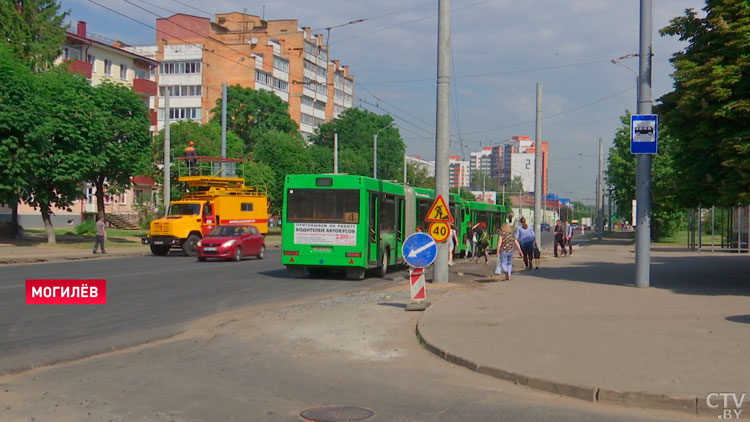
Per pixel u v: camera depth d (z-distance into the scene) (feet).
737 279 66.03
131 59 230.07
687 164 59.21
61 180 115.55
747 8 52.31
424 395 24.49
